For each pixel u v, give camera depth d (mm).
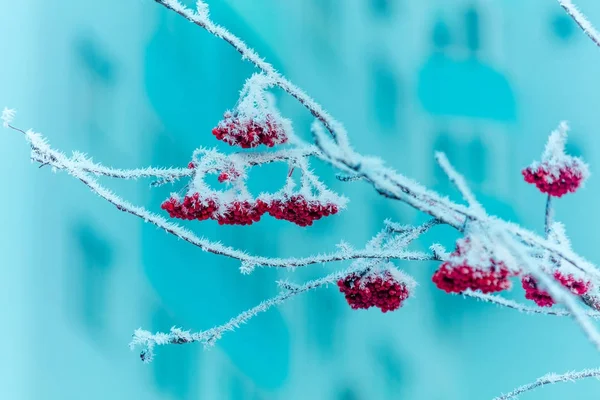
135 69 2682
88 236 2678
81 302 2672
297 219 2375
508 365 2689
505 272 2258
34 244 2662
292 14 2693
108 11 2682
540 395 2689
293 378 2695
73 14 2674
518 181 2689
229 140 2344
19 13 2658
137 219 2686
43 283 2664
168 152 2676
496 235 2266
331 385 2695
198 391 2691
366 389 2695
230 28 2686
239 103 2357
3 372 2641
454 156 2693
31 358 2650
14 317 2650
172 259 2689
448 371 2693
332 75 2689
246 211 2359
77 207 2674
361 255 2369
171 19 2686
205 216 2357
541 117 2695
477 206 2260
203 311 2686
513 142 2695
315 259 2387
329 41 2695
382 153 2686
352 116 2688
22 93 2652
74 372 2662
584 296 2369
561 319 2689
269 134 2344
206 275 2691
